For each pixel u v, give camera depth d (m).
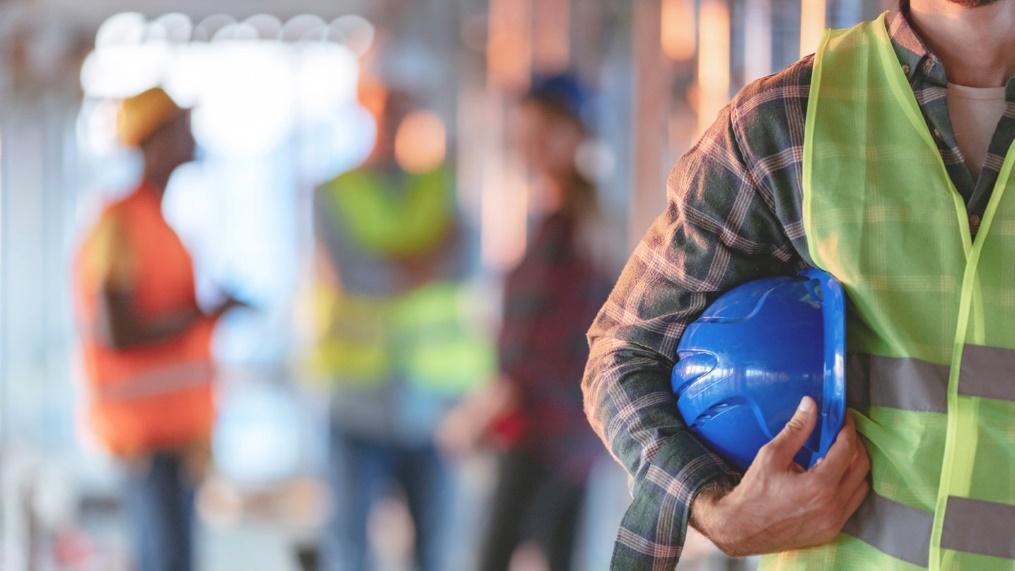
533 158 7.50
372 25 13.69
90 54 13.62
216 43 15.21
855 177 2.88
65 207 13.83
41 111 13.59
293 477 13.48
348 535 8.76
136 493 8.34
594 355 3.31
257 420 17.59
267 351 20.62
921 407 2.82
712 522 3.00
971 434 2.77
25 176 13.69
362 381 8.70
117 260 8.07
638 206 7.57
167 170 8.42
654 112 7.48
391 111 8.90
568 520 7.64
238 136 19.20
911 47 2.90
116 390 8.16
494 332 7.57
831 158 2.90
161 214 8.32
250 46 15.62
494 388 7.53
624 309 3.26
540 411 7.45
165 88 8.41
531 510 7.57
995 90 2.88
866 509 2.94
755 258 3.12
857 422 2.93
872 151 2.89
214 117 18.31
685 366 3.13
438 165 8.95
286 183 19.61
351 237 8.70
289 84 15.72
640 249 3.27
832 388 2.92
